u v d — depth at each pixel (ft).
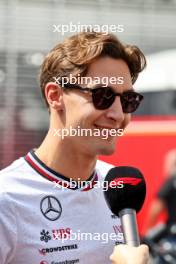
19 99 54.95
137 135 43.47
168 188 37.11
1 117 54.70
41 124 55.01
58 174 12.31
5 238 11.76
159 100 45.42
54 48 12.21
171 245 32.55
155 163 43.21
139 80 46.80
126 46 12.09
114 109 11.71
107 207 12.79
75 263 12.23
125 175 11.80
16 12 55.42
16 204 11.88
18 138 54.70
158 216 37.35
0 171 12.39
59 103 12.05
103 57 11.74
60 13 55.98
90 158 12.34
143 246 10.44
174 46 58.03
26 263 11.87
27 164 12.41
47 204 12.15
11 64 55.11
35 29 55.42
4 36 55.31
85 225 12.41
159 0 57.98
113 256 10.48
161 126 43.52
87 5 56.54
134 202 11.57
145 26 57.72
